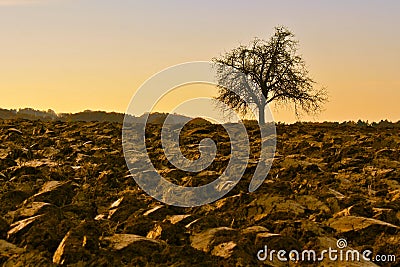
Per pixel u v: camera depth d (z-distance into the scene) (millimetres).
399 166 23578
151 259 11234
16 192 15648
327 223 14078
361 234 13273
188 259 11227
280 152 27172
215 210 15625
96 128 35594
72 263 10664
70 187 16297
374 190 19016
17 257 10945
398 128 42344
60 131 34344
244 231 12781
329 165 23328
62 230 12023
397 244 12633
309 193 17188
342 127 42875
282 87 59469
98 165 21844
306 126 43438
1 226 12414
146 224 12969
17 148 25422
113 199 16594
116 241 11719
